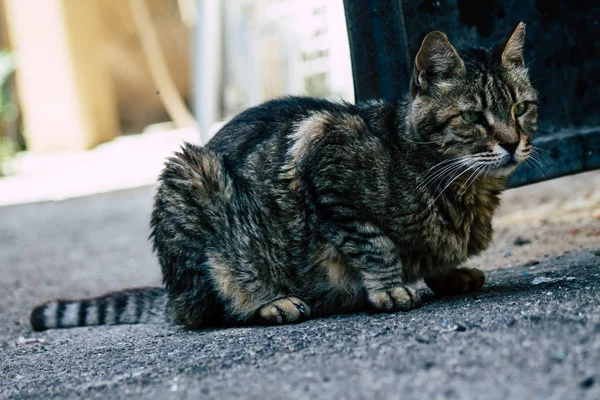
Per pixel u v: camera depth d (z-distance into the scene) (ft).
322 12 33.99
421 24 17.02
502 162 13.66
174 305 15.53
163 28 69.21
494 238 22.18
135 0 65.26
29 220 38.27
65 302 18.45
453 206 14.23
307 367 10.34
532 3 17.60
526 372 8.83
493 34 17.46
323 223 14.38
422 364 9.64
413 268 14.69
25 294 23.67
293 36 37.04
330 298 15.03
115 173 48.65
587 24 17.89
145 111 69.15
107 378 11.69
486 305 12.95
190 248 15.07
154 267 26.32
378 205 14.08
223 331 14.60
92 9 60.70
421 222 14.11
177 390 10.25
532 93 14.23
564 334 9.89
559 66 17.90
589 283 13.71
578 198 25.16
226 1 42.55
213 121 40.40
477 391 8.55
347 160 14.23
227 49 43.16
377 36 16.90
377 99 16.70
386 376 9.41
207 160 15.25
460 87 13.79
